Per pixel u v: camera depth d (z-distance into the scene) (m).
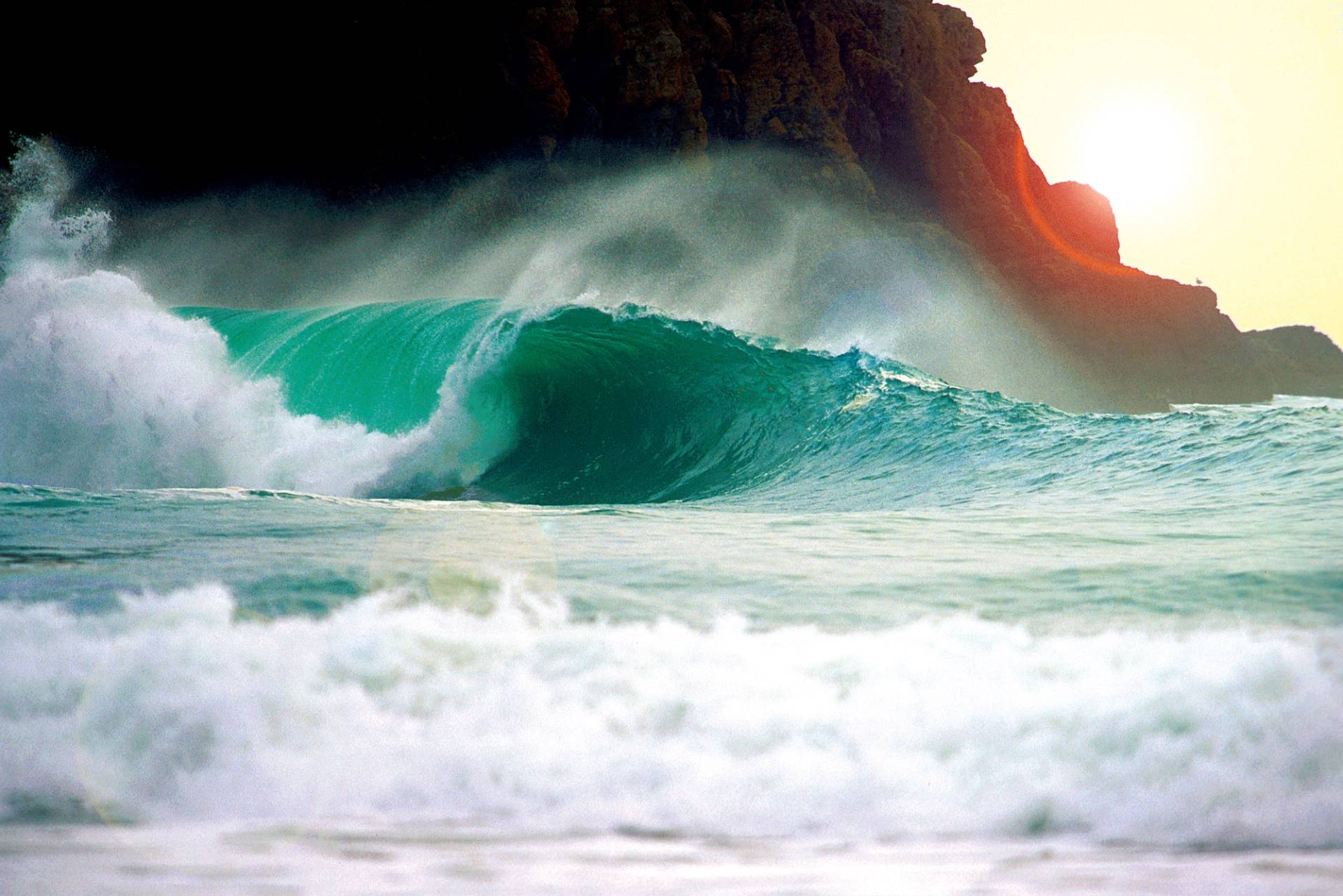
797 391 68.06
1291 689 15.86
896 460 55.44
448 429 72.00
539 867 10.66
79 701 15.80
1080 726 15.18
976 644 19.14
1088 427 53.59
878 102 192.50
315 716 15.73
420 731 15.41
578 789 13.82
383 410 74.56
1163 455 47.00
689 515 41.72
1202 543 31.17
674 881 10.16
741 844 12.02
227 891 9.32
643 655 18.42
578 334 77.94
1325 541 30.34
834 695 16.61
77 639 18.66
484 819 12.95
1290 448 44.62
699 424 68.25
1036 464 49.59
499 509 43.78
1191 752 14.34
